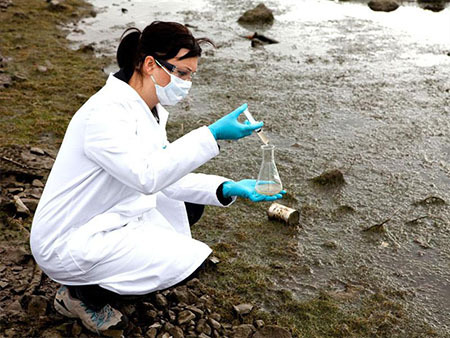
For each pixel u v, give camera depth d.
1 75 6.57
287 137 5.36
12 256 3.39
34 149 4.72
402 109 5.94
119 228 2.63
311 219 4.07
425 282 3.46
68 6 9.83
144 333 2.90
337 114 5.84
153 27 2.52
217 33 8.55
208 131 2.59
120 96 2.54
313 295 3.32
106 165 2.47
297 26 8.88
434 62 7.27
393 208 4.22
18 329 2.87
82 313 2.80
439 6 9.73
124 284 2.60
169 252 2.61
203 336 2.92
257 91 6.44
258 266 3.55
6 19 8.90
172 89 2.59
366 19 9.20
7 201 3.96
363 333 3.03
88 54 7.57
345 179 4.61
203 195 2.95
